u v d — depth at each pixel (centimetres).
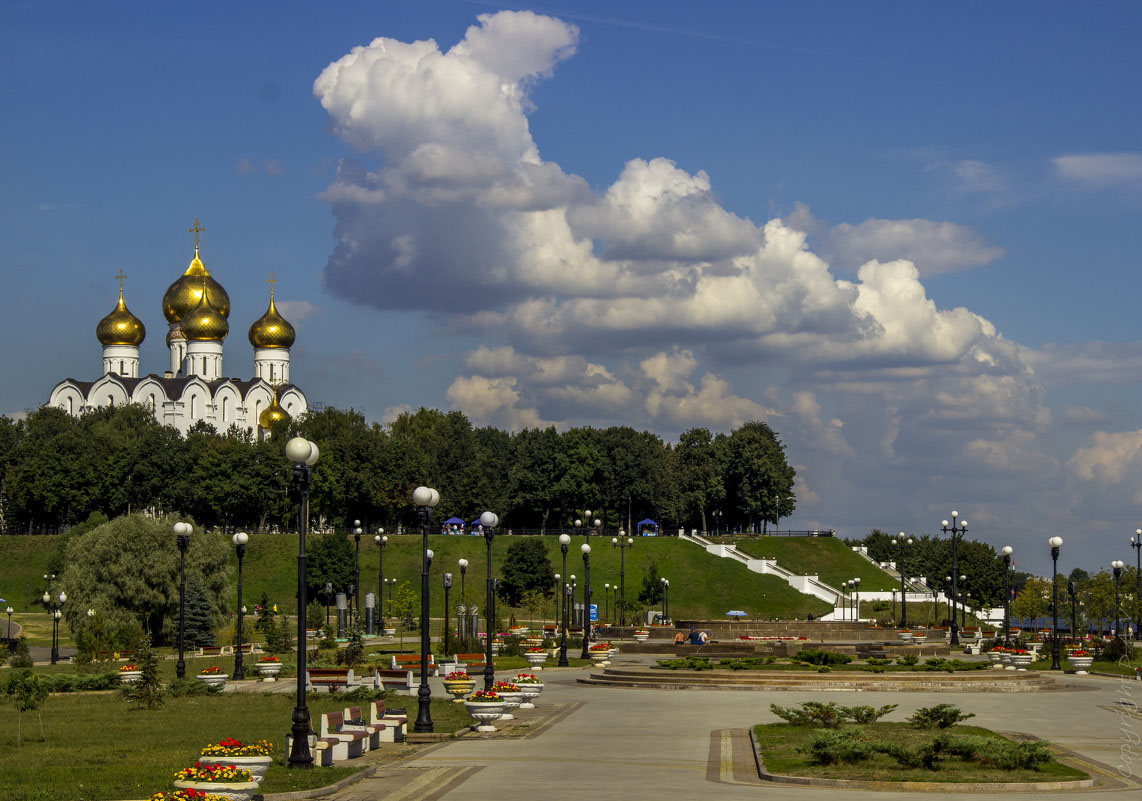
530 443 16512
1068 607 12038
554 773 2514
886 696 4362
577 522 9406
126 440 13662
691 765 2636
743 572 12338
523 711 3838
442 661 5462
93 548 8431
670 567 12406
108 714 3797
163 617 8544
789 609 11406
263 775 2283
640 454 15238
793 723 3238
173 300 17050
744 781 2405
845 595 11806
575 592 11662
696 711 3822
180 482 13425
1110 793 2317
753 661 5191
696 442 17150
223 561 8862
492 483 15388
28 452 14250
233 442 13600
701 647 6331
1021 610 12244
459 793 2252
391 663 5703
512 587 11406
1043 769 2539
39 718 3506
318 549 11419
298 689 2636
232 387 16638
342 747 2741
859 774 2453
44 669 6159
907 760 2552
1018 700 4241
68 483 13262
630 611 11094
